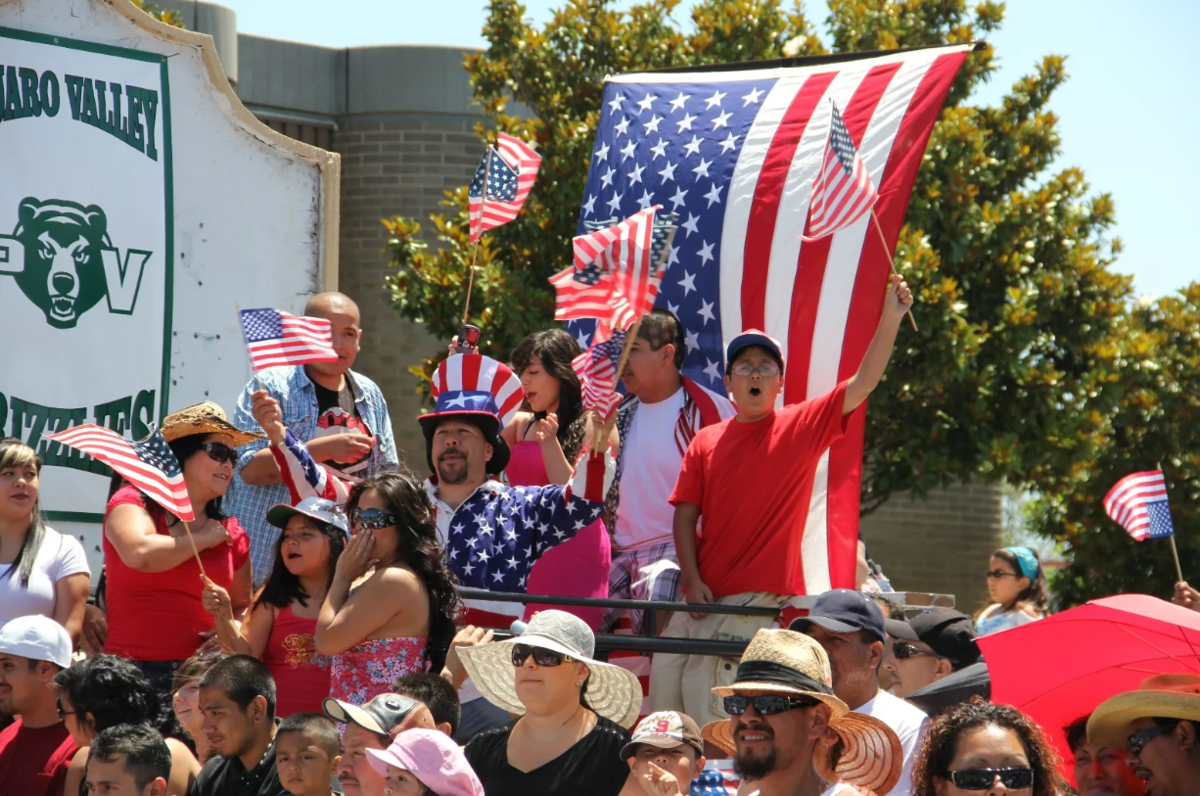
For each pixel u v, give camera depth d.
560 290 26.20
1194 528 68.94
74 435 23.81
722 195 31.28
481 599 24.20
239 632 24.09
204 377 32.06
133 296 31.22
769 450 26.19
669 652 24.61
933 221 63.06
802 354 29.22
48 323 30.06
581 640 20.89
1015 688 22.62
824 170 25.78
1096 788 21.30
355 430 29.36
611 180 33.31
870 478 65.19
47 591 26.05
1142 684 21.45
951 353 59.78
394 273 71.75
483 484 26.73
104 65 31.14
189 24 63.88
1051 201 64.69
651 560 28.25
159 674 24.44
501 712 24.16
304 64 71.62
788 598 26.16
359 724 19.91
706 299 30.94
